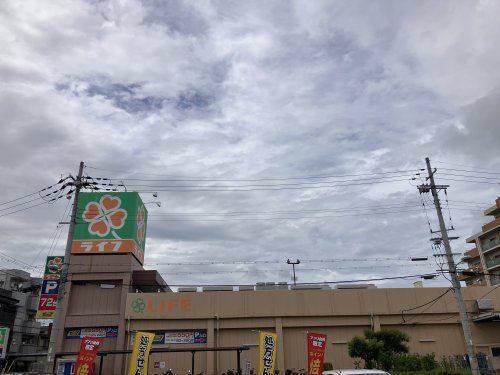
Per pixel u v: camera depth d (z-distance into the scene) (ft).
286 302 130.31
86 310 130.82
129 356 124.06
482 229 238.89
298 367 124.77
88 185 91.71
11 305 182.80
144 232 153.58
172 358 124.16
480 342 129.80
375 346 106.52
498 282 228.63
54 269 132.87
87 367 75.82
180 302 129.29
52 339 79.77
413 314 130.93
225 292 130.72
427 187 103.65
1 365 127.13
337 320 129.39
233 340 126.82
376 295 132.36
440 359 126.52
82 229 138.21
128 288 132.57
